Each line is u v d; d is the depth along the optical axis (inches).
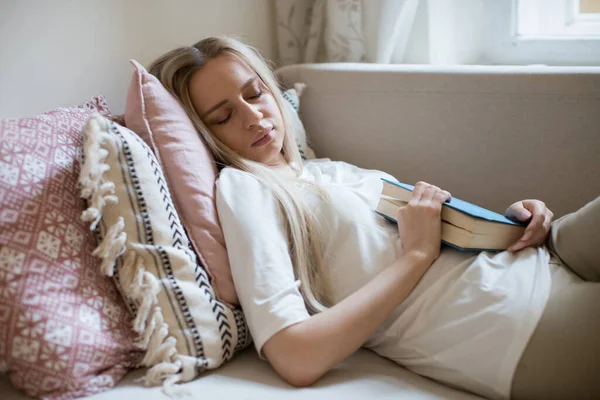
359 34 70.2
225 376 40.7
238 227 43.0
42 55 50.9
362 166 64.5
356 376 41.1
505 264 42.9
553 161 56.3
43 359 36.0
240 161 49.2
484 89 57.5
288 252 44.2
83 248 39.5
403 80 60.8
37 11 50.2
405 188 46.4
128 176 40.5
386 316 41.3
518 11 70.6
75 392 36.7
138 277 39.6
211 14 66.0
